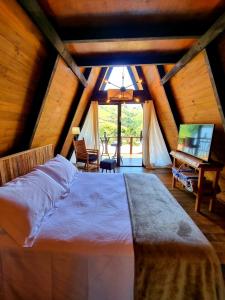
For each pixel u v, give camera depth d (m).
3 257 1.25
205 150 3.03
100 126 6.64
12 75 1.85
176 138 4.98
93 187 2.30
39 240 1.27
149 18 2.00
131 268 1.17
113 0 1.69
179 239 1.27
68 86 3.39
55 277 1.23
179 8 1.84
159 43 2.66
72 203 1.86
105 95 5.79
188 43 2.66
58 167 2.37
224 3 1.78
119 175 2.79
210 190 2.93
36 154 2.79
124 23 2.07
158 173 5.29
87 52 2.92
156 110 5.79
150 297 1.13
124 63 3.14
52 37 1.96
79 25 2.09
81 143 5.18
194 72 2.87
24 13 1.57
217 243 2.14
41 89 2.44
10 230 1.29
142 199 1.94
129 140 7.27
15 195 1.47
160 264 1.15
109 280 1.18
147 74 5.12
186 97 3.56
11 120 2.18
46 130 3.29
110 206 1.80
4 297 1.27
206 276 1.14
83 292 1.21
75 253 1.20
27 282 1.25
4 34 1.52
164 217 1.58
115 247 1.21
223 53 2.19
